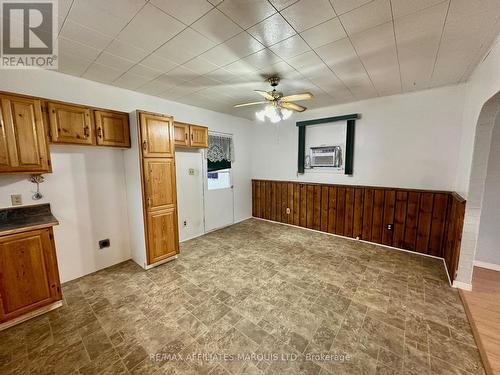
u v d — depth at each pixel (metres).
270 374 1.51
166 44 2.04
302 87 3.22
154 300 2.32
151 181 2.92
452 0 1.47
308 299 2.32
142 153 2.82
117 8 1.55
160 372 1.52
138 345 1.75
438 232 3.28
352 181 4.11
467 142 2.73
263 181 5.43
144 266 2.99
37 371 1.54
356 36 1.92
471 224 2.40
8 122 2.02
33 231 2.03
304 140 4.64
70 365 1.58
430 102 3.29
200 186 4.38
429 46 2.08
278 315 2.08
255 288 2.53
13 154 2.05
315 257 3.34
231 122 4.95
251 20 1.70
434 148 3.31
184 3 1.50
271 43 2.03
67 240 2.71
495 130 2.79
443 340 1.78
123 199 3.19
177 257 3.35
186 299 2.34
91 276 2.83
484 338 1.79
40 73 2.47
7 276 1.91
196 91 3.35
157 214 3.02
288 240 4.08
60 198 2.63
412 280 2.68
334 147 4.23
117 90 3.13
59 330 1.91
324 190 4.42
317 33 1.88
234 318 2.05
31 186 2.42
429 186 3.39
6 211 2.27
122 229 3.21
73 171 2.71
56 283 2.18
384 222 3.75
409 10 1.58
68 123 2.45
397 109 3.56
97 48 2.10
